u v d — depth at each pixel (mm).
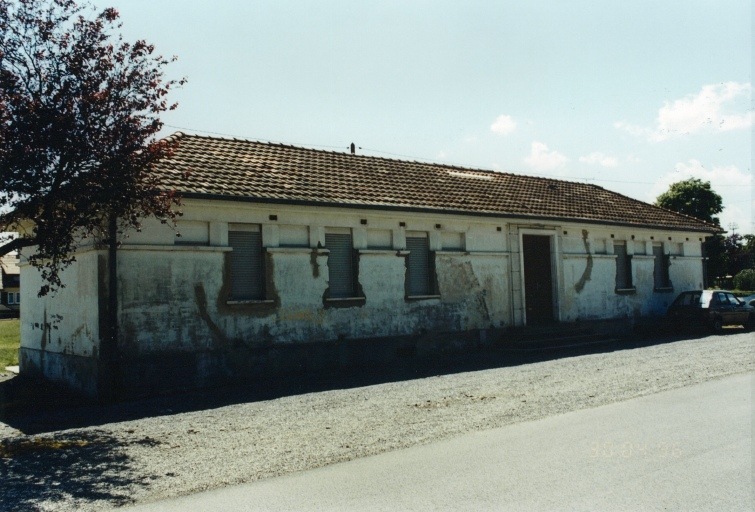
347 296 17031
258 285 15391
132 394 13125
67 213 9523
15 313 47156
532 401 10750
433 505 5773
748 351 17156
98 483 6875
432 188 20609
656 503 5652
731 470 6551
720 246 53438
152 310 13562
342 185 17953
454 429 8844
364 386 13305
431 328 18656
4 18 9188
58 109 9156
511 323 20750
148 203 10297
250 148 19109
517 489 6125
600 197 27875
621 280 25031
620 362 15750
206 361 14227
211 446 8375
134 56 10039
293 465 7305
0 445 8766
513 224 21141
